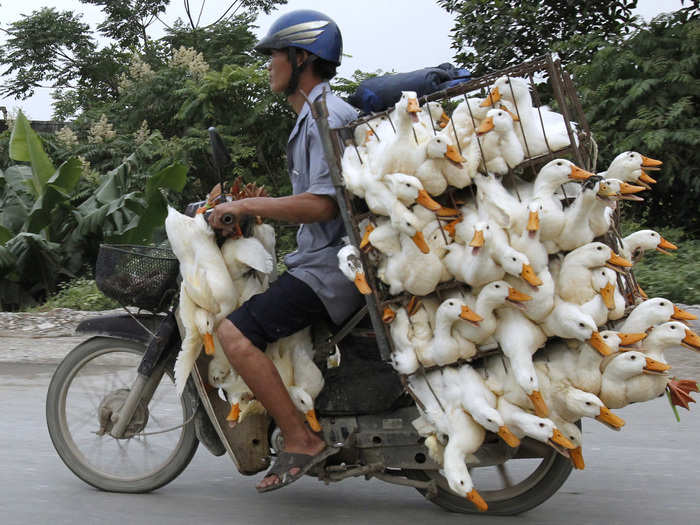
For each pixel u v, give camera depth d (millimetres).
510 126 2475
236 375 2961
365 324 2934
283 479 2852
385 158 2521
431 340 2643
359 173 2623
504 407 2582
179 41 19734
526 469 3289
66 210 10711
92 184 12547
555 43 11695
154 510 3143
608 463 3799
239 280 2930
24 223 10711
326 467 2949
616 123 10266
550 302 2475
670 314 2482
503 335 2529
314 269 2867
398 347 2676
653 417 4629
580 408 2482
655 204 10797
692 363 5680
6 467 3699
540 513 3143
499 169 2510
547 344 2615
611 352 2459
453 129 2533
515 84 2543
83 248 10703
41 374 5996
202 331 2830
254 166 14602
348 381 2941
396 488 3486
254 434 3033
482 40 12359
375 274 2705
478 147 2508
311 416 2918
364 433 2930
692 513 3121
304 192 2861
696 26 10117
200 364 3010
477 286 2547
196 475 3631
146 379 3172
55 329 7930
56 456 3889
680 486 3451
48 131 16953
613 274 2486
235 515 3096
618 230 2752
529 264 2432
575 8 12102
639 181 2660
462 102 2574
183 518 3053
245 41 19484
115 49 24000
